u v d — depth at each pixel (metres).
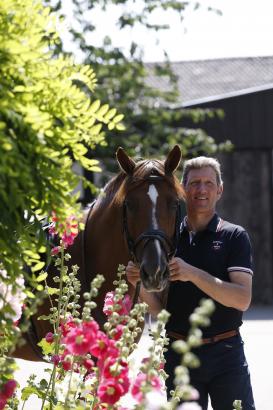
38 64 4.76
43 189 4.77
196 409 4.36
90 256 8.62
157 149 28.67
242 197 29.89
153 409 4.77
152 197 7.87
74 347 5.18
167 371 7.93
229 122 28.62
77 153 4.99
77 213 5.00
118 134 26.94
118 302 5.78
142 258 7.69
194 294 7.92
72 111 4.91
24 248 5.14
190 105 28.16
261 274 29.78
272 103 28.47
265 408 13.65
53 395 5.93
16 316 5.61
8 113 4.43
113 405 5.20
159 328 4.90
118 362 5.09
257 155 29.69
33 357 9.24
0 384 5.06
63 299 6.43
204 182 8.11
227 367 7.79
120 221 8.27
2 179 4.48
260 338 21.27
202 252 8.04
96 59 27.81
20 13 4.77
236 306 7.65
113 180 8.58
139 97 28.73
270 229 29.78
